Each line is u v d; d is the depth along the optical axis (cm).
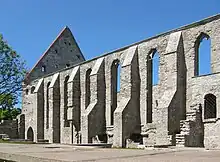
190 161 1061
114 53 4809
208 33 3541
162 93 3894
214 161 1095
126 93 4312
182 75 3722
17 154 1106
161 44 4031
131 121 4241
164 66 3875
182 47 3766
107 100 4894
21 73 6956
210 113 3400
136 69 4338
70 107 5434
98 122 4884
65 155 1133
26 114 6944
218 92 3319
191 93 3641
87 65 5344
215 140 3266
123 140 4166
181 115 3681
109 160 1002
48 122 6275
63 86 5916
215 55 3450
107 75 4916
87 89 5331
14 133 7031
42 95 6500
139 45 4366
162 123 3644
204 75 3491
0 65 6806
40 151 1339
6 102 8281
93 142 4819
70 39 7650
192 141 3338
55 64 7350
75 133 5444
